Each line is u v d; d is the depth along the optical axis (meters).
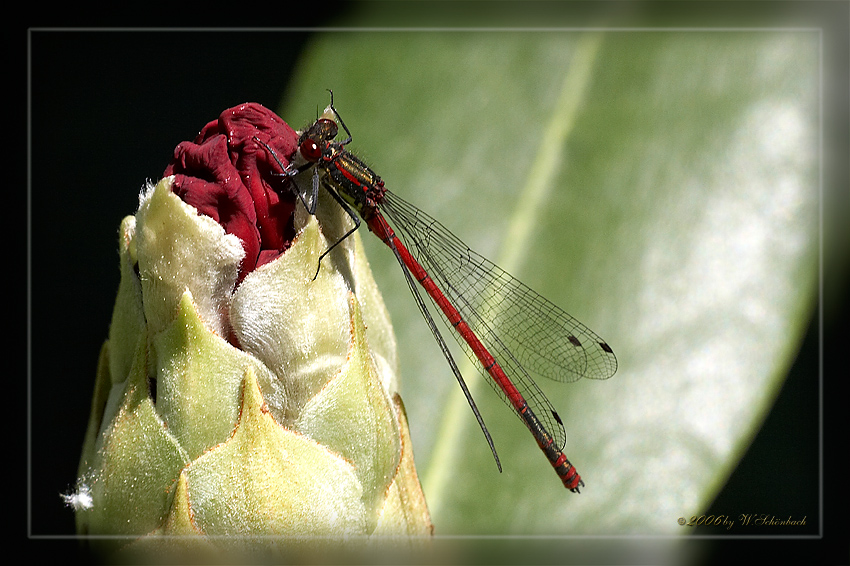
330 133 0.54
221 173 0.52
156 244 0.52
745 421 0.54
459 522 0.54
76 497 0.52
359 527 0.52
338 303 0.52
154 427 0.52
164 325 0.52
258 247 0.52
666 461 0.54
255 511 0.52
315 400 0.52
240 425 0.52
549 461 0.54
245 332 0.52
